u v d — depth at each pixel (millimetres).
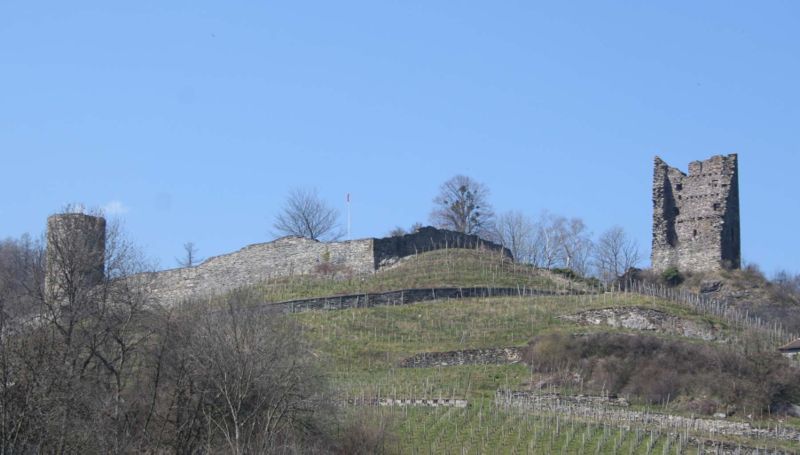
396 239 171375
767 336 144750
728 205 192875
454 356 140500
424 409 120062
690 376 130625
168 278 174125
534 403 125562
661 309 150500
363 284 163750
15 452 93125
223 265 173375
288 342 111875
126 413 98938
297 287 164625
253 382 102000
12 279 124188
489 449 108812
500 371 137125
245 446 97062
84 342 102875
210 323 108875
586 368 134500
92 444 94875
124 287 110938
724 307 163375
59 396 95688
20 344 100562
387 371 137125
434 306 155875
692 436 114062
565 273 178000
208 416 98562
